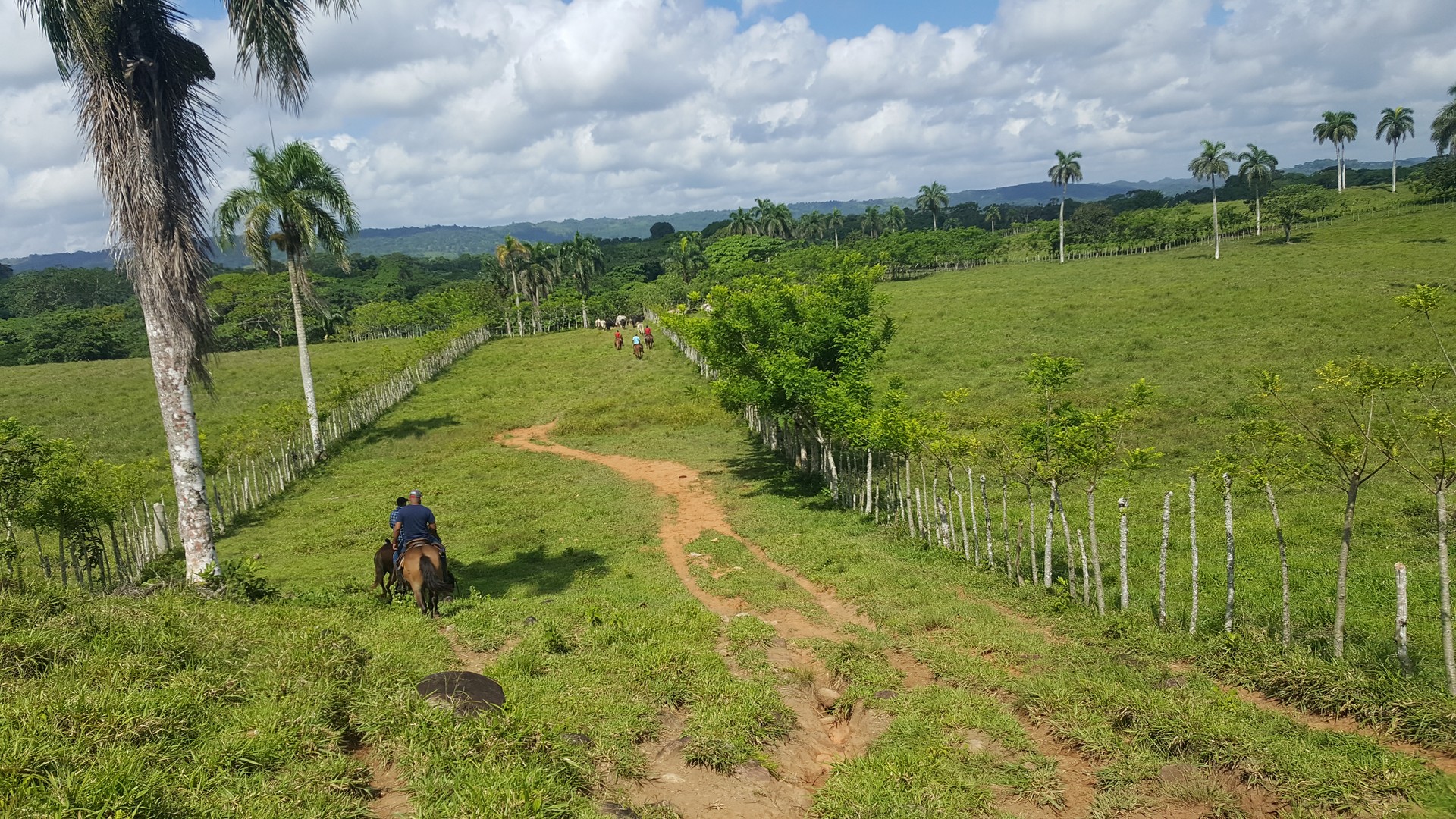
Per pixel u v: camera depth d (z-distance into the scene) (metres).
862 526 17.09
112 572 16.81
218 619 9.02
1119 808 6.29
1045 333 40.50
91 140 12.35
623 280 125.19
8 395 42.56
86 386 45.03
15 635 7.21
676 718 7.99
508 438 33.38
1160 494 17.36
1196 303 42.38
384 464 29.23
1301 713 7.69
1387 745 6.86
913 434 15.50
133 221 12.46
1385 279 43.44
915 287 75.25
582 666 9.12
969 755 7.13
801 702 8.70
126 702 6.10
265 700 6.74
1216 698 7.75
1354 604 10.52
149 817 4.90
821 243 119.44
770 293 22.17
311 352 61.69
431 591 11.56
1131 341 35.38
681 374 43.94
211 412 38.53
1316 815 5.88
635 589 13.72
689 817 6.44
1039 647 9.74
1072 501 17.58
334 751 6.35
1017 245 105.81
